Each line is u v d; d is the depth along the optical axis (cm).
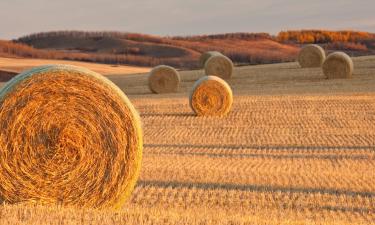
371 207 1503
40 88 1189
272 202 1527
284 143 2567
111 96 1207
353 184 1741
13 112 1180
